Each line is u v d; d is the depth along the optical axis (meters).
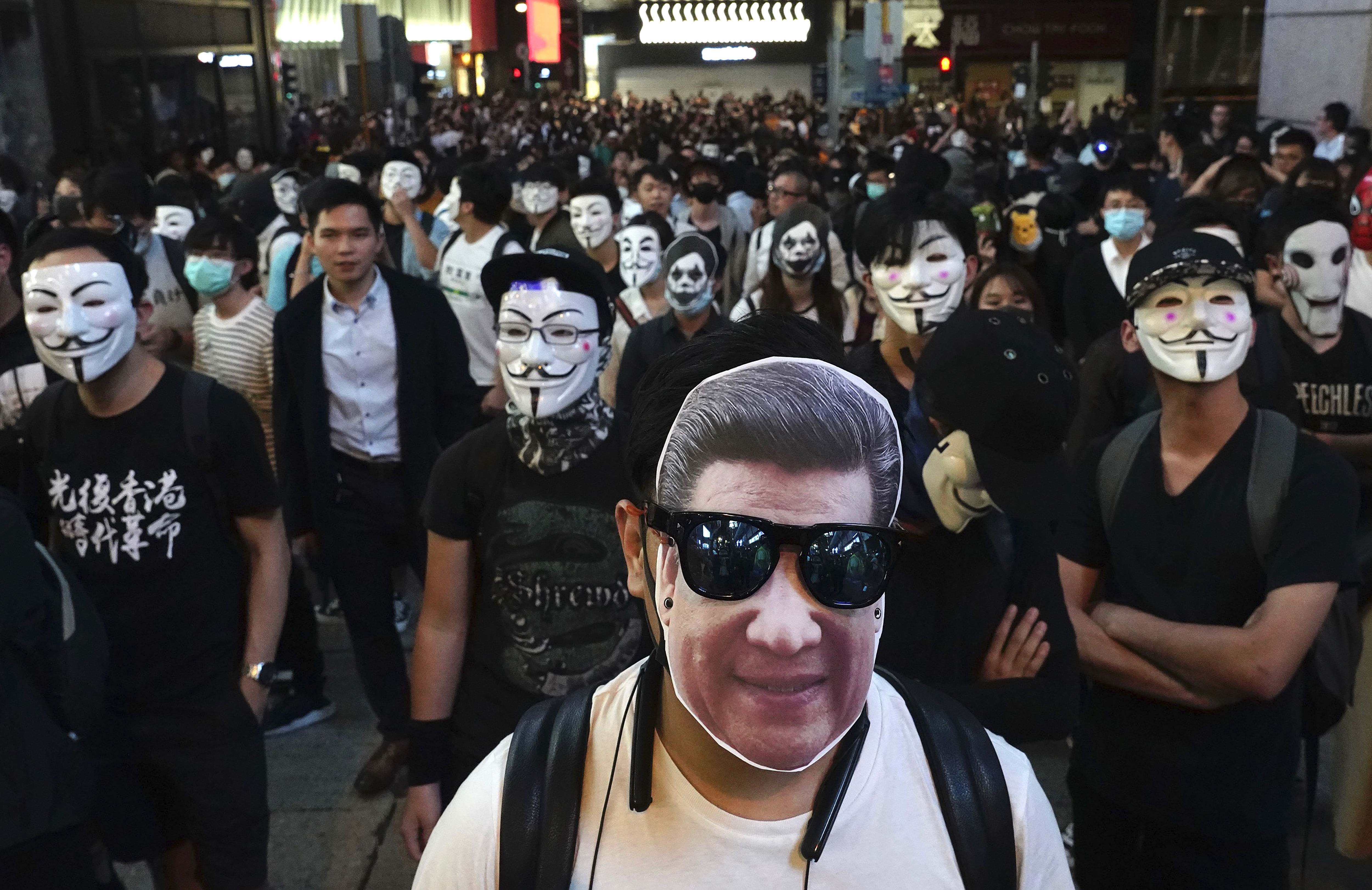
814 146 20.31
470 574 2.50
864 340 5.26
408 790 3.75
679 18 52.22
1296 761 2.30
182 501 2.66
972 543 1.89
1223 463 2.27
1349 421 3.67
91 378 2.57
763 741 0.99
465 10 50.62
